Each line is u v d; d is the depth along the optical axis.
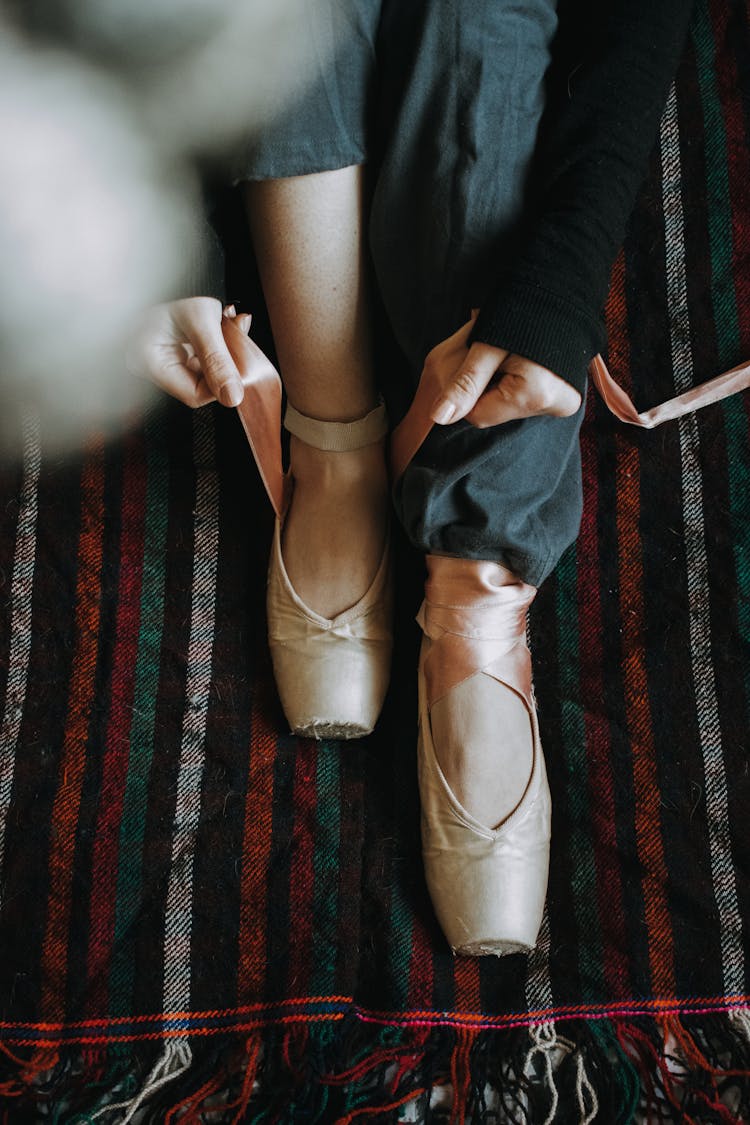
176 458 1.09
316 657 0.98
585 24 0.84
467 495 0.87
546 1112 0.90
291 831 0.99
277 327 0.91
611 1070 0.92
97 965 0.93
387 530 1.01
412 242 0.85
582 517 1.09
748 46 1.21
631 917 0.97
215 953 0.95
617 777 1.01
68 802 0.98
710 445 1.11
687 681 1.04
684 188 1.18
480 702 0.94
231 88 0.77
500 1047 0.93
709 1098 0.90
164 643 1.04
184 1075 0.91
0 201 0.77
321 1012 0.92
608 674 1.05
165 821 0.98
